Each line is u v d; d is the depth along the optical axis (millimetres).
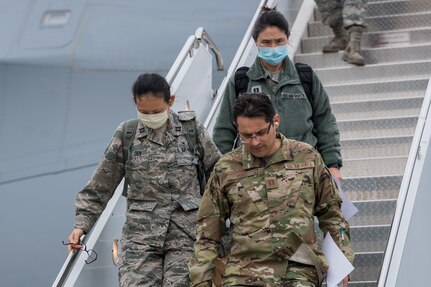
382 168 18609
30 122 34562
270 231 11195
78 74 35406
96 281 14164
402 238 14094
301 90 13961
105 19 37250
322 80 22078
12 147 34031
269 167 11352
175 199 12844
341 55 22656
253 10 38812
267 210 11250
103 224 14320
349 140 19328
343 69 21953
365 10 21859
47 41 36469
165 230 12703
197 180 13070
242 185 11367
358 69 21875
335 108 20719
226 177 11469
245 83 14141
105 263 14484
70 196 33281
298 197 11250
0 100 34875
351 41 21859
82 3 37562
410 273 14359
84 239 13742
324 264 11297
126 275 12555
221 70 21047
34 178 33625
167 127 13016
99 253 14234
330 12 22578
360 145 19281
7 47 36125
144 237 12727
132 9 37719
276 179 11305
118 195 14945
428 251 15711
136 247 12703
